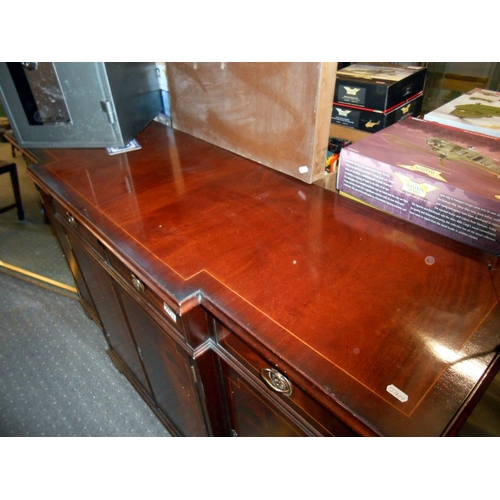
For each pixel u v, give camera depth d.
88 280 1.19
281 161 0.88
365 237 0.68
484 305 0.54
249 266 0.63
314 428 0.56
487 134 0.75
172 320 0.69
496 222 0.58
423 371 0.46
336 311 0.54
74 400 1.33
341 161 0.75
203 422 0.87
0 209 2.06
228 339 0.64
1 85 0.95
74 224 0.98
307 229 0.71
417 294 0.56
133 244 0.70
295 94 0.77
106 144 0.99
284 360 0.48
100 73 0.88
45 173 0.93
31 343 1.54
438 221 0.66
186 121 1.07
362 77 0.85
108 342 1.38
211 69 0.90
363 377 0.46
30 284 1.81
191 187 0.85
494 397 0.62
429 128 0.78
